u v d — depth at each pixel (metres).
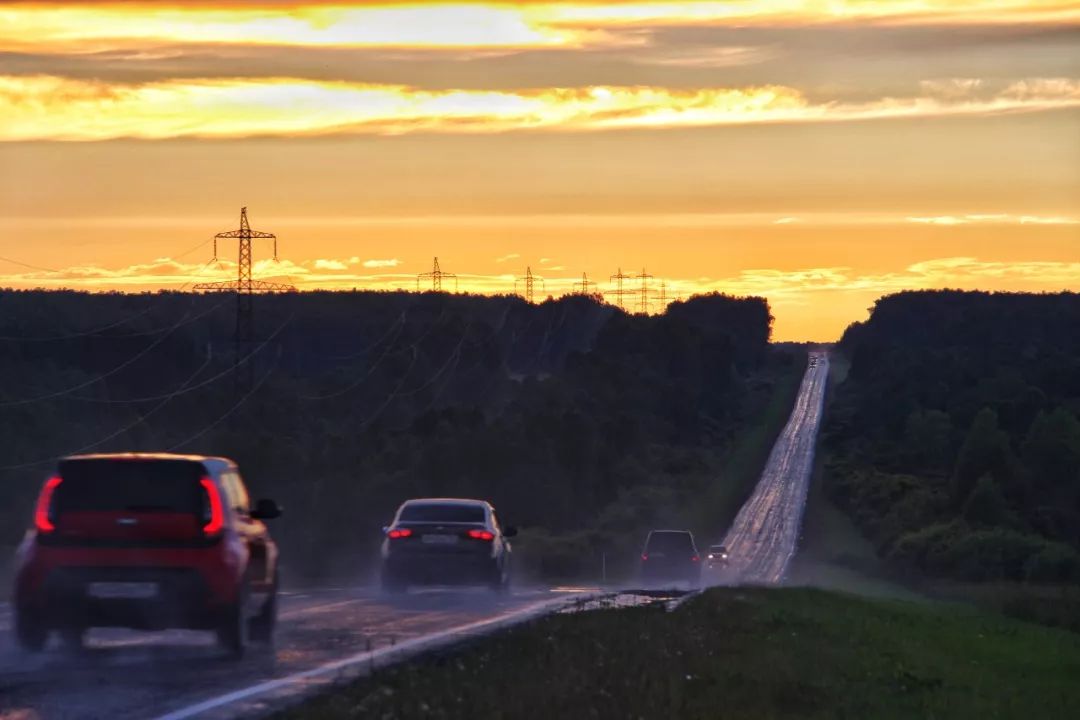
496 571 90.31
